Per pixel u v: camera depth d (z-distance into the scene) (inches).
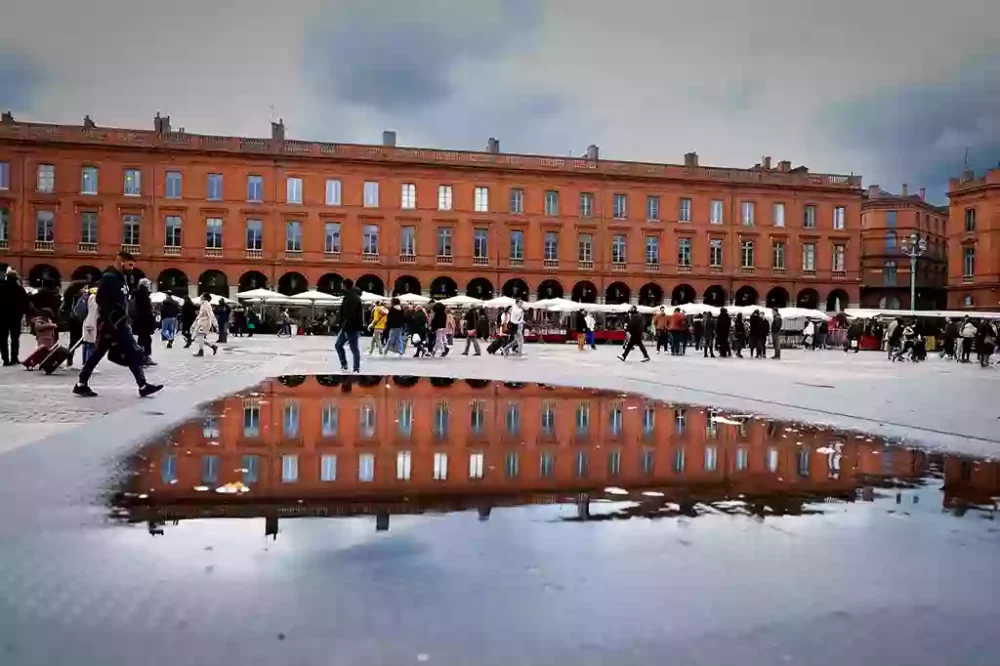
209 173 1999.3
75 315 628.4
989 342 1011.9
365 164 2069.4
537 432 280.4
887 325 1850.4
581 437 271.0
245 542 134.6
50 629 97.4
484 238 2140.7
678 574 121.9
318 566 121.6
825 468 218.2
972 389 540.7
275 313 2007.9
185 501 165.0
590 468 211.5
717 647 94.9
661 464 220.1
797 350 1651.1
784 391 489.4
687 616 104.7
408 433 271.3
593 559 128.0
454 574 118.7
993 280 2390.5
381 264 2080.5
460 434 271.0
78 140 1918.1
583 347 1326.3
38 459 212.7
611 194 2202.3
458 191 2119.8
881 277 2819.9
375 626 98.8
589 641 95.6
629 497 176.2
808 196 2304.4
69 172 1918.1
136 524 146.4
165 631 97.0
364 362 743.1
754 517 160.4
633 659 90.9
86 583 113.7
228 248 2006.6
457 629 98.3
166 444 240.8
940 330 1900.8
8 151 1887.3
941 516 163.8
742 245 2277.3
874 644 97.1
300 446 239.5
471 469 205.8
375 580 115.4
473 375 582.6
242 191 2011.6
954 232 2551.7
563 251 2172.7
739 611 107.0
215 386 449.4
